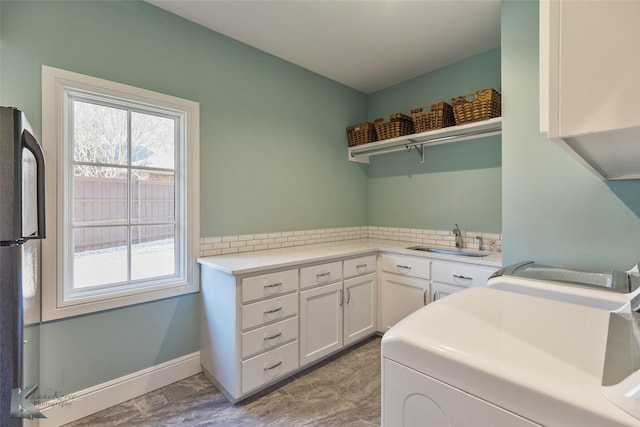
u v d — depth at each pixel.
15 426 1.04
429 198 2.96
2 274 1.00
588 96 0.53
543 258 1.73
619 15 0.50
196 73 2.17
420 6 2.00
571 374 0.54
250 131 2.48
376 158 3.41
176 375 2.08
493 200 2.54
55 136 1.62
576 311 0.86
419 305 2.46
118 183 1.91
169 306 2.06
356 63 2.77
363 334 2.60
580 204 1.61
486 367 0.59
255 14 2.07
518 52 1.81
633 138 0.57
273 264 1.95
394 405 0.73
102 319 1.80
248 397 1.91
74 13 1.69
